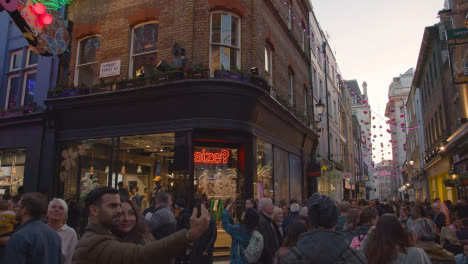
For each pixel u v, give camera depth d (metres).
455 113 16.27
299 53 17.22
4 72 13.27
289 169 14.10
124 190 2.99
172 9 10.53
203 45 10.09
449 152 16.48
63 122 11.23
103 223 2.25
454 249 5.32
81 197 10.42
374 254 2.76
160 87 9.44
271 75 12.95
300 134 15.32
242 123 9.73
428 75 22.66
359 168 44.88
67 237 4.00
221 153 10.62
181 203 6.46
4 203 4.41
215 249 9.68
